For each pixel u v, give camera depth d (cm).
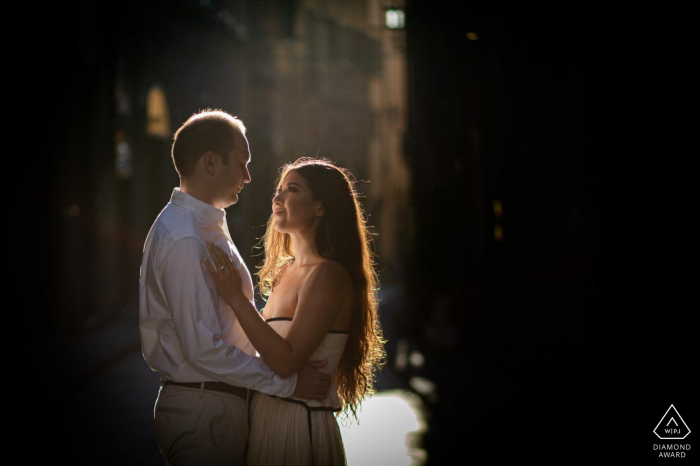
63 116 1565
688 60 618
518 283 1034
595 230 757
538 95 956
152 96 2177
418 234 1969
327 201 343
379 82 4500
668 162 641
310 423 330
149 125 2153
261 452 332
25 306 1377
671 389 620
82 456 627
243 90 3139
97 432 710
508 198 1093
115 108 1891
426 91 1762
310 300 328
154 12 2161
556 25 870
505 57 1112
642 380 655
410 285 2186
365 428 734
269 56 3356
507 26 1082
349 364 352
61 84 1562
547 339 905
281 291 349
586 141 777
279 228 346
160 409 331
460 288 1395
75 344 1330
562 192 851
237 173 341
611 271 723
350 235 348
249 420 342
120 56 1936
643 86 678
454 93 1488
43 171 1470
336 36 4066
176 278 317
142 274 336
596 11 758
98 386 952
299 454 327
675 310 625
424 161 1906
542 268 928
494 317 1147
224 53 2870
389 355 1236
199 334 312
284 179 353
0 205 1316
